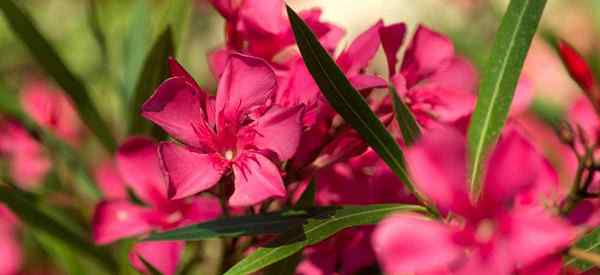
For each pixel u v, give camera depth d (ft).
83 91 1.63
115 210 1.48
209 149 1.19
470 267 1.01
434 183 1.03
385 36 1.27
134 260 1.46
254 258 1.14
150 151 1.47
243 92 1.19
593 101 1.29
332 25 1.35
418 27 1.33
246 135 1.19
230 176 1.22
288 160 1.25
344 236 1.33
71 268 1.53
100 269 1.55
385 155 1.18
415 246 0.99
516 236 1.01
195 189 1.18
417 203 1.29
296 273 1.35
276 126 1.19
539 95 1.64
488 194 1.04
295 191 1.34
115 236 1.47
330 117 1.23
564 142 1.33
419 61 1.33
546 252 1.00
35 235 1.50
